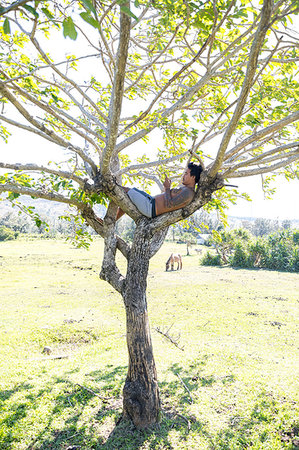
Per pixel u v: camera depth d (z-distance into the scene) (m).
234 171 4.22
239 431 4.62
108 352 8.48
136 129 6.55
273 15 3.25
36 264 28.86
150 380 4.64
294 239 27.77
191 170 4.18
